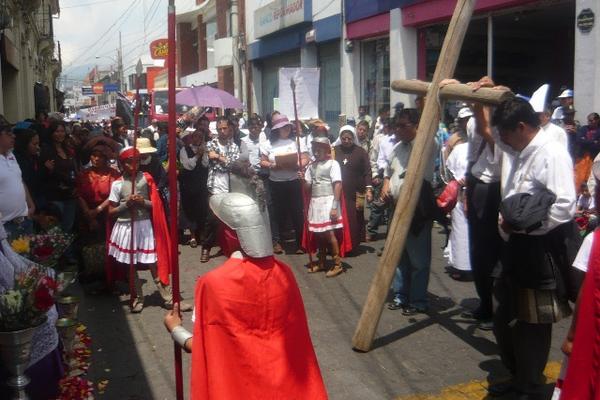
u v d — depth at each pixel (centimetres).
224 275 278
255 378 272
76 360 397
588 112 959
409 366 488
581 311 281
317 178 754
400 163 618
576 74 977
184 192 905
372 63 1628
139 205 621
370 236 967
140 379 476
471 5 500
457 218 667
